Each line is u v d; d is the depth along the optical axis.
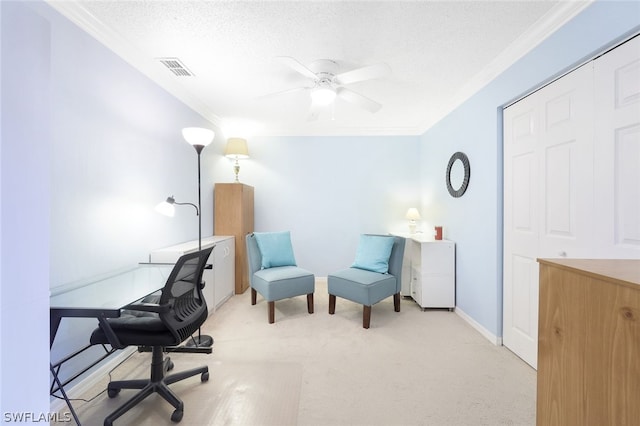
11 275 0.87
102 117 1.92
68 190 1.67
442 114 3.38
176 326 1.48
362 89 2.80
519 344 2.11
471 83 2.60
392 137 4.27
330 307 2.98
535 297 1.95
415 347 2.27
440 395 1.69
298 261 4.31
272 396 1.68
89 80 1.82
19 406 0.89
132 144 2.22
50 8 1.57
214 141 3.78
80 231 1.75
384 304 3.32
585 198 1.58
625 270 0.63
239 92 2.89
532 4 1.60
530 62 1.93
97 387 1.78
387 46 2.02
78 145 1.74
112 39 1.93
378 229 4.30
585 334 0.64
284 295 2.80
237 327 2.65
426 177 4.00
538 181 1.92
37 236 0.94
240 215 3.69
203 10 1.67
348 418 1.51
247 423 1.47
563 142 1.72
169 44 2.02
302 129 4.20
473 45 2.01
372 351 2.21
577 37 1.57
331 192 4.30
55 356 1.58
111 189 2.01
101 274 1.91
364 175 4.30
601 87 1.49
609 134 1.45
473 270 2.69
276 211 4.28
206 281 2.85
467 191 2.80
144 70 2.33
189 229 3.12
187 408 1.58
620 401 0.56
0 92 0.84
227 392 1.72
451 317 2.91
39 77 0.95
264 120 3.82
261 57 2.20
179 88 2.78
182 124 2.97
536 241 1.95
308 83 2.67
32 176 0.93
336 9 1.65
